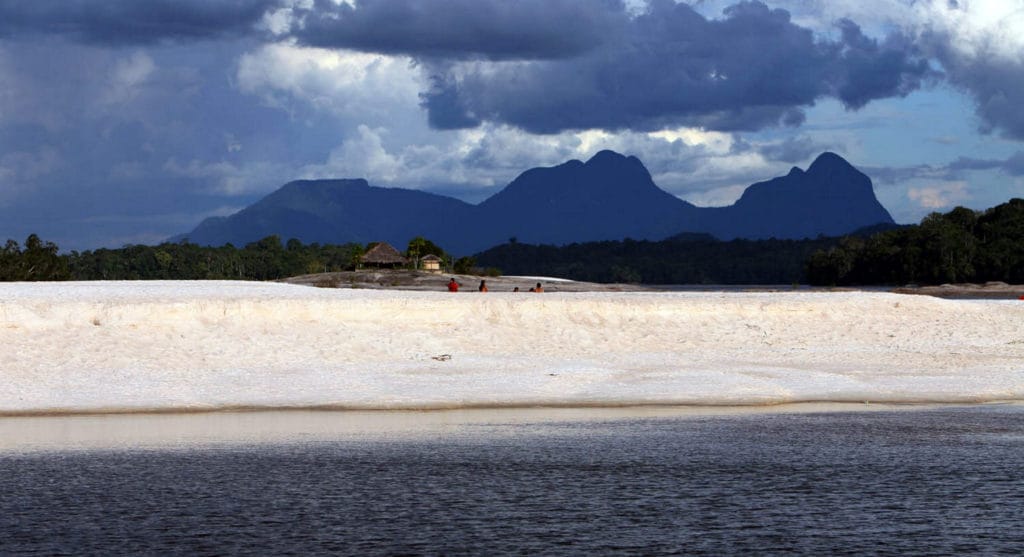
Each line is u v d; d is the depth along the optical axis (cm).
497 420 3297
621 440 2977
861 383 3978
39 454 2784
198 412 3431
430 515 2214
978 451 2831
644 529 2119
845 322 5738
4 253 15362
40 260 15462
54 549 1972
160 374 4078
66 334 4588
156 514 2214
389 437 3022
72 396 3631
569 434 3064
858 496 2370
